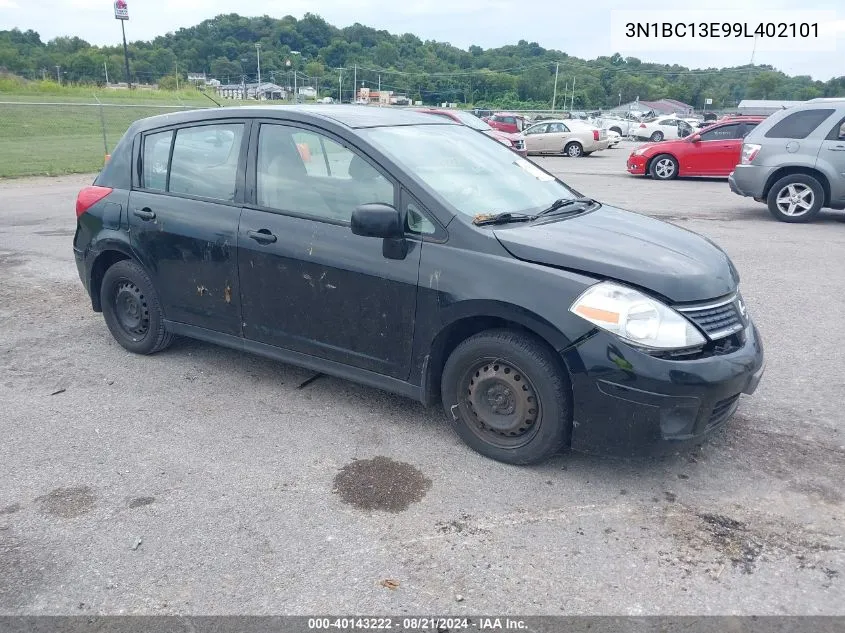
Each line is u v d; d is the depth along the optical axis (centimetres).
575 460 388
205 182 476
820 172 1077
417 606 281
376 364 412
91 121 2988
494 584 292
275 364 525
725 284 371
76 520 337
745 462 385
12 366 524
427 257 381
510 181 449
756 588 289
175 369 516
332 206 418
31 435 419
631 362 336
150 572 301
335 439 413
